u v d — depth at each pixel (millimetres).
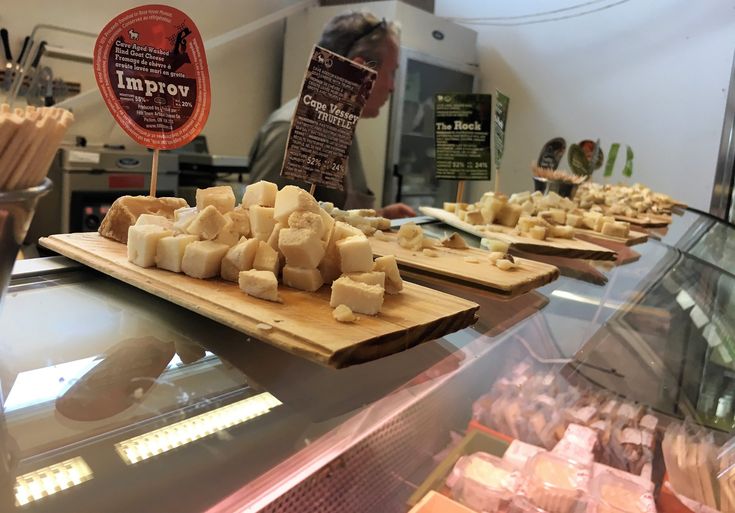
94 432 560
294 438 618
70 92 3039
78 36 3033
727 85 3617
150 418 596
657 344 1241
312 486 577
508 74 4492
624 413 1037
